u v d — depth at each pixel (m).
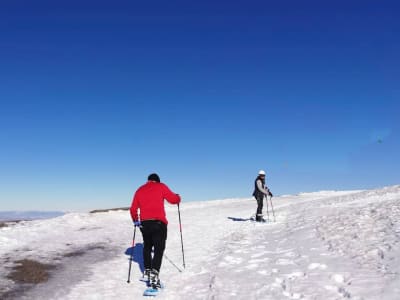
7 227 17.84
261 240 13.19
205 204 35.66
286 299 6.99
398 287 6.58
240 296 7.48
